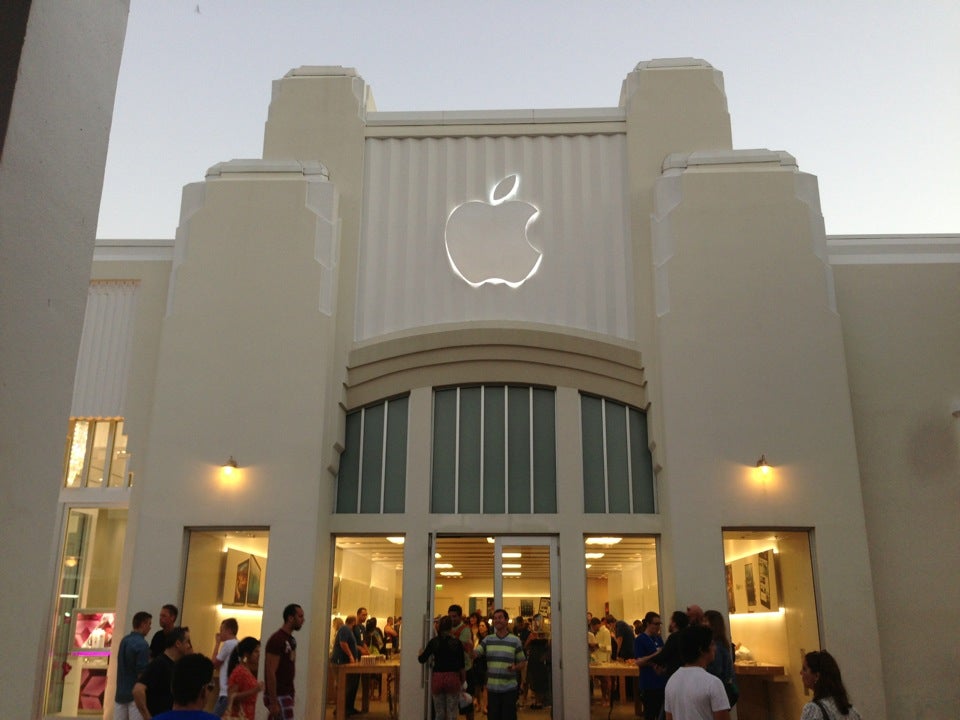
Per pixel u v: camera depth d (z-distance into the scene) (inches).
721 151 526.6
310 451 475.2
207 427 481.4
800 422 470.9
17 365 96.4
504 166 548.4
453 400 516.4
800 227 501.4
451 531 487.5
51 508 100.6
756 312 488.1
